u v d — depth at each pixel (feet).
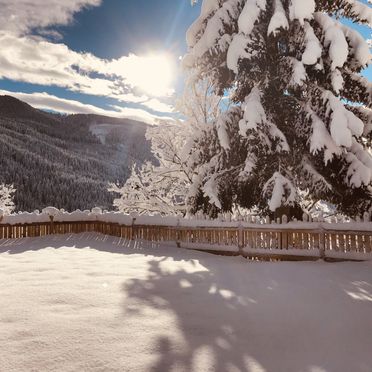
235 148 37.35
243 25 33.22
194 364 10.22
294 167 36.70
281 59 35.27
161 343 11.63
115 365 10.08
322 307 15.83
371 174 32.91
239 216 35.81
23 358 10.41
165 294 17.71
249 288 19.30
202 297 17.29
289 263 28.55
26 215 44.83
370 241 28.66
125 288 18.67
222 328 13.10
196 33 41.09
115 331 12.55
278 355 10.94
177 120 55.72
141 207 60.44
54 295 17.01
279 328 13.20
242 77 36.40
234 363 10.32
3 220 43.34
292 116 36.52
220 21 36.52
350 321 14.05
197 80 42.14
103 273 22.80
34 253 32.86
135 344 11.50
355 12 36.09
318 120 32.83
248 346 11.57
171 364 10.19
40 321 13.44
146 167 58.85
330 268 25.38
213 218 39.24
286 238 32.45
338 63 32.27
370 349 11.46
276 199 31.86
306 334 12.67
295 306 15.93
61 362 10.21
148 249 37.96
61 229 47.26
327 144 31.94
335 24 35.76
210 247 36.60
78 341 11.64
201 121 54.44
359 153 34.12
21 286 18.93
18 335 12.09
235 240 35.19
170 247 39.45
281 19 32.48
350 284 20.30
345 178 33.73
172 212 58.49
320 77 34.78
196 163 41.42
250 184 37.19
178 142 55.88
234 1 37.14
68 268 24.62
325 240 30.45
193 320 13.91
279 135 33.47
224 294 17.94
